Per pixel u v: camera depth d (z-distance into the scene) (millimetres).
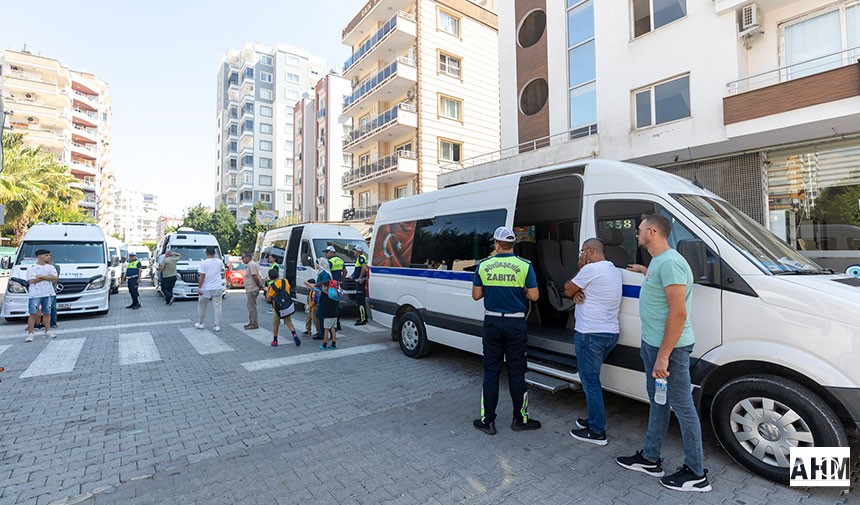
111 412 4406
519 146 14953
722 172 10164
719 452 3426
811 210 8828
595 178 4297
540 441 3691
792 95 8008
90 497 2855
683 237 3506
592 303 3619
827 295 2785
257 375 5730
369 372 5852
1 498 2834
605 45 11883
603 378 3969
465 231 5715
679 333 2764
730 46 9422
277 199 59094
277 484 3008
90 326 9492
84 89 58500
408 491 2908
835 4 8547
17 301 9562
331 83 36875
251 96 58625
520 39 15273
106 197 71000
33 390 5105
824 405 2744
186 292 14398
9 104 43031
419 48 22750
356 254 11539
